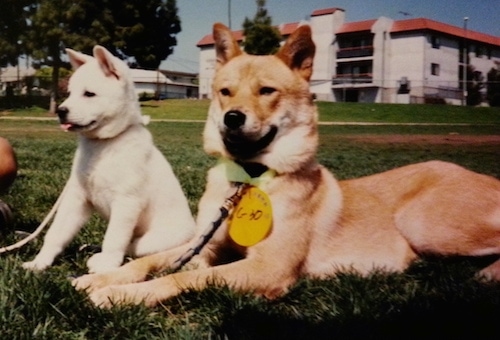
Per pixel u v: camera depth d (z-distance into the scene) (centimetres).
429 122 1163
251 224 133
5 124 953
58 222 147
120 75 150
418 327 113
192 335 107
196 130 841
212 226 135
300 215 136
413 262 147
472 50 1938
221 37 146
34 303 113
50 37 1372
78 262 146
